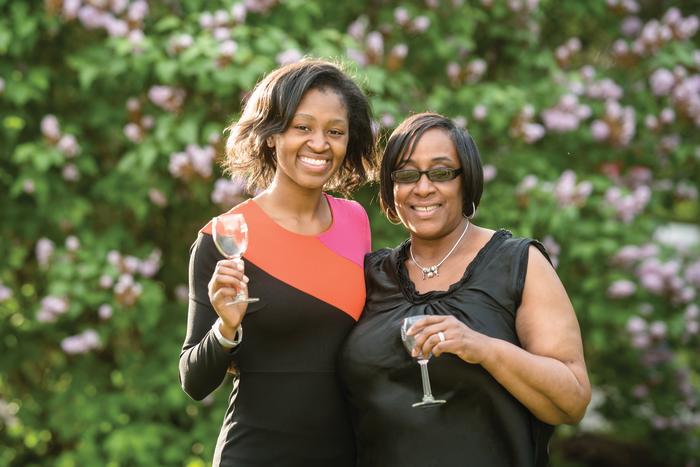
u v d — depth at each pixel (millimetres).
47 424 5203
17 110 4996
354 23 5156
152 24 5074
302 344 2605
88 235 5035
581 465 6465
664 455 6367
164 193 4957
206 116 5059
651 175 5945
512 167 5336
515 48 5613
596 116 5750
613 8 5938
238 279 2342
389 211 2719
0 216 5125
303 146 2557
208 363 2416
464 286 2537
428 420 2455
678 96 5535
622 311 5285
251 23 5082
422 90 5227
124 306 4809
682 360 6719
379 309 2619
